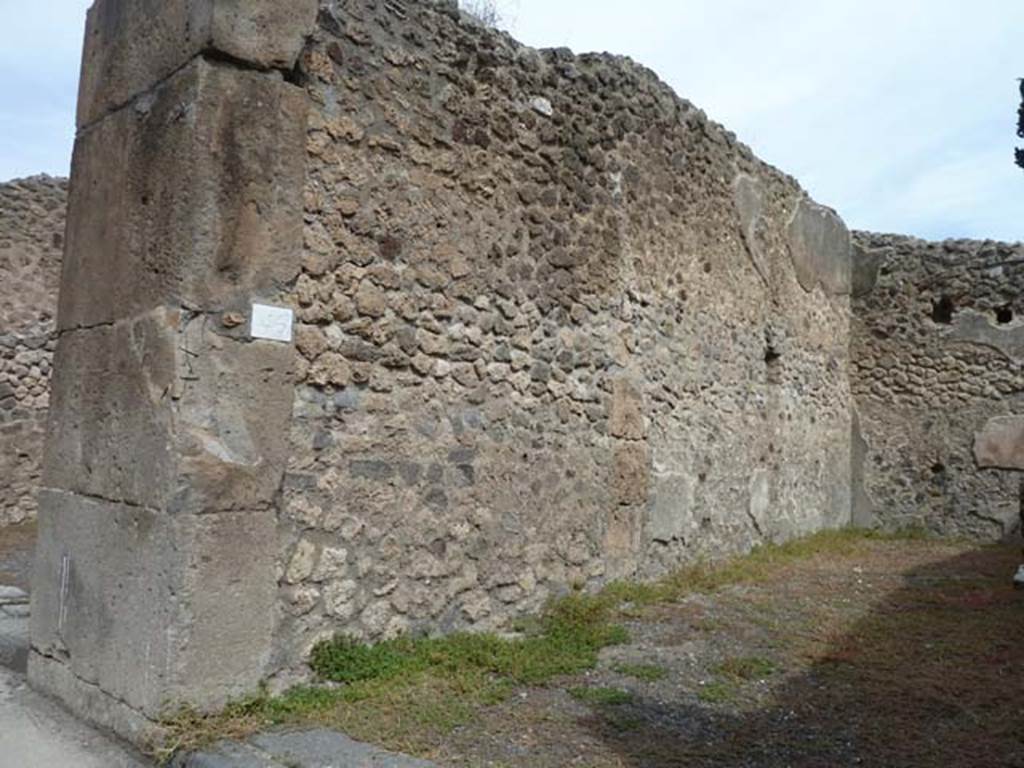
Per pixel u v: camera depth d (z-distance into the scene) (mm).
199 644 3361
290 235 3775
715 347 7133
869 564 7438
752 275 7836
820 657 4449
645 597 5531
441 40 4590
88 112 4078
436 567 4410
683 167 6738
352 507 4023
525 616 4922
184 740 3156
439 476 4449
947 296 9961
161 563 3352
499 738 3260
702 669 4219
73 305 3996
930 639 4828
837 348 9883
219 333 3520
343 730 3260
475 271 4727
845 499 9984
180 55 3584
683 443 6598
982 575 6918
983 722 3559
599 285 5664
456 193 4629
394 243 4277
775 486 8172
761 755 3182
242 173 3605
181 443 3375
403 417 4285
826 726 3500
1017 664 4359
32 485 9188
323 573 3885
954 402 9836
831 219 9680
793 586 6289
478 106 4801
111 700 3514
